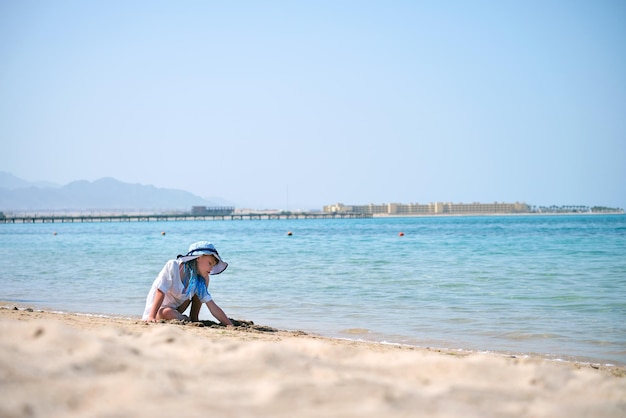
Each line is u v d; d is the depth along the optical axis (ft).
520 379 11.51
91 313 34.71
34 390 8.43
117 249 105.09
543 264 64.28
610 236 143.13
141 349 11.91
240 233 209.67
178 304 25.90
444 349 24.84
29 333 11.75
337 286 46.78
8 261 75.82
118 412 7.77
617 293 41.73
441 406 9.00
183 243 129.49
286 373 10.21
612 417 9.40
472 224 341.82
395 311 35.35
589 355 24.27
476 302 38.60
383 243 119.24
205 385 9.24
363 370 11.52
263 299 40.09
